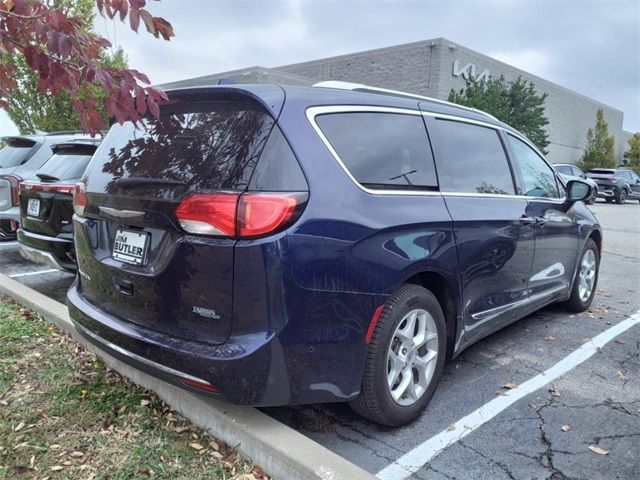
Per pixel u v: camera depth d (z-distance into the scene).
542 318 5.32
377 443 2.96
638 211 20.83
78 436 2.82
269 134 2.51
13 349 3.87
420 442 2.98
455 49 25.47
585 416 3.30
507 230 3.85
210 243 2.41
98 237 3.08
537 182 4.65
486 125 4.14
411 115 3.38
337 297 2.57
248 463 2.62
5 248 8.09
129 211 2.74
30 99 13.89
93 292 3.12
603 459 2.84
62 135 7.15
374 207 2.80
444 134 3.60
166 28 2.23
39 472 2.52
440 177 3.40
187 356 2.45
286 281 2.38
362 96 3.10
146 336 2.63
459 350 3.53
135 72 2.23
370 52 27.16
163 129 2.87
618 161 45.72
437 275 3.24
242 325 2.39
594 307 5.80
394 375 2.98
